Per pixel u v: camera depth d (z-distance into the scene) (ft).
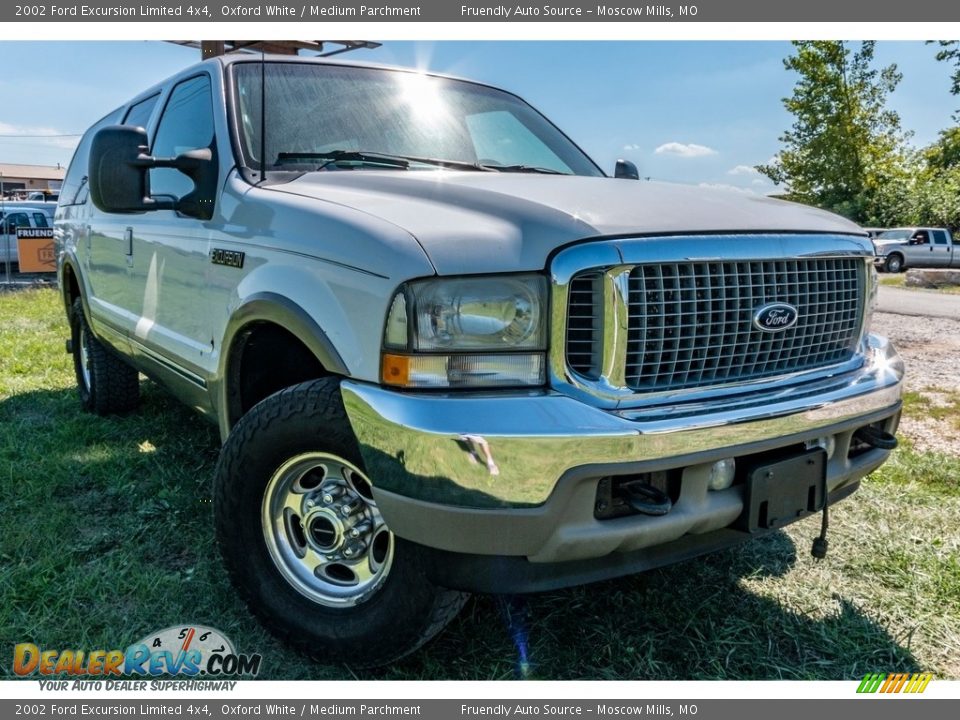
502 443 5.86
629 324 6.41
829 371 7.97
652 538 6.48
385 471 6.23
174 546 9.74
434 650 7.72
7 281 49.29
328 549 7.45
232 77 10.15
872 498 11.72
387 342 6.26
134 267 11.89
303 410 7.01
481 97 11.84
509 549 6.02
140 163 8.79
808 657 7.89
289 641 7.59
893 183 115.34
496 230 6.51
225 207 8.84
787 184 123.75
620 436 6.07
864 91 114.52
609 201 7.06
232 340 8.16
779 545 10.18
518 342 6.23
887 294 53.47
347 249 6.73
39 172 216.54
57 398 17.11
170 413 15.47
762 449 6.87
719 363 7.00
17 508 10.68
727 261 6.86
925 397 18.62
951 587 9.09
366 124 10.18
